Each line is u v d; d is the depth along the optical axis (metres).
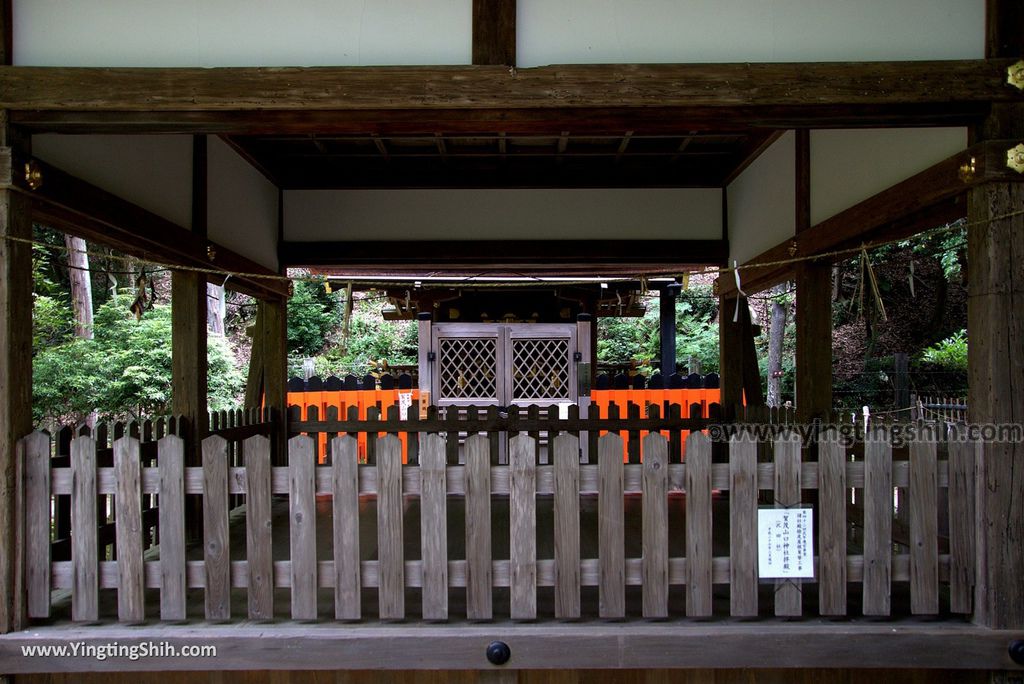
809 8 3.04
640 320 18.09
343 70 2.96
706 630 2.92
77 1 3.03
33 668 2.86
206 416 4.68
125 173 3.78
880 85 2.95
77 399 9.80
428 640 2.89
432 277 7.71
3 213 2.90
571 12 3.03
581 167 6.09
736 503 2.99
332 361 17.47
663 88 2.96
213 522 3.00
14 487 2.93
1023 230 2.89
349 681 3.06
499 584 3.00
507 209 6.10
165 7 3.03
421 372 7.00
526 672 3.05
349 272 7.62
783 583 3.02
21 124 2.98
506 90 2.96
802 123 3.09
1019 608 2.90
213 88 2.96
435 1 3.03
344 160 5.97
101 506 3.55
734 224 5.98
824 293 4.55
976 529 2.98
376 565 2.99
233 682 3.08
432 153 5.77
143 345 10.41
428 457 2.99
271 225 5.95
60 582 3.00
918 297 13.92
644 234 6.13
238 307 18.78
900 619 3.03
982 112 2.99
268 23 3.04
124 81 2.95
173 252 4.20
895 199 3.52
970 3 3.04
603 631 2.91
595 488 3.01
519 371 7.05
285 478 3.02
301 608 2.99
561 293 8.46
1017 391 2.88
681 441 6.10
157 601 3.28
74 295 11.81
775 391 13.69
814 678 3.07
